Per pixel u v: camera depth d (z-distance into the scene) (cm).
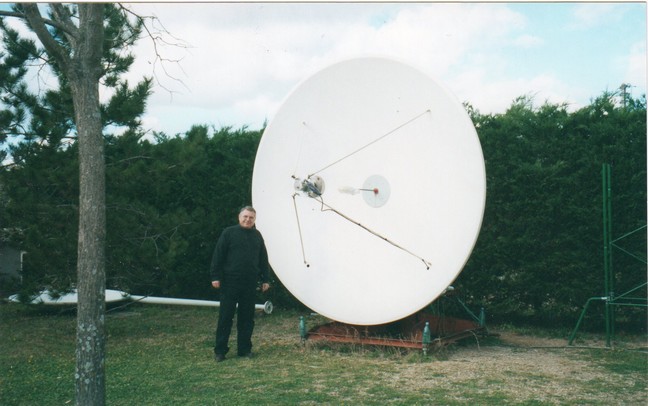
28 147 892
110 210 877
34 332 857
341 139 731
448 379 580
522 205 862
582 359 675
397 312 671
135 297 1083
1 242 934
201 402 508
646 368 629
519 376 592
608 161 816
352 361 664
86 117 446
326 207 735
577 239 834
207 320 983
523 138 867
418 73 675
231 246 682
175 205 1122
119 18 903
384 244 696
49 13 560
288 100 755
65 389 557
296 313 1039
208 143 1100
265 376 595
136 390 545
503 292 902
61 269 852
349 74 721
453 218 645
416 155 680
